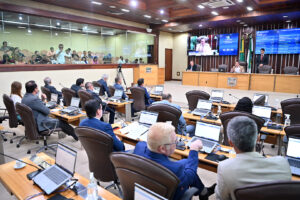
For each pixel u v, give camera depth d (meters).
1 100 6.08
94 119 2.05
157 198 0.91
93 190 1.30
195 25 10.10
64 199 1.29
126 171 1.25
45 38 8.98
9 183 1.47
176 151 2.06
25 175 1.56
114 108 5.19
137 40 11.44
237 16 8.32
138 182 1.22
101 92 5.98
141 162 1.17
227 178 1.17
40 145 3.66
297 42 9.12
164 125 1.37
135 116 5.66
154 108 2.91
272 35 9.62
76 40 10.09
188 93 4.29
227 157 1.92
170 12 9.07
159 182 1.15
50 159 1.81
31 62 7.47
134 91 5.00
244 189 0.96
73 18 7.77
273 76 8.37
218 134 2.20
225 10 8.01
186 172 1.47
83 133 1.83
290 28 9.20
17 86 4.02
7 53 7.26
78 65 8.02
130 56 11.43
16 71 6.34
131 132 2.51
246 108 2.61
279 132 2.62
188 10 8.65
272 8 7.62
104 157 1.87
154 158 1.32
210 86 9.98
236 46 10.68
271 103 6.57
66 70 7.67
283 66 9.77
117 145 1.97
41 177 1.46
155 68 10.79
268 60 9.84
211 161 1.86
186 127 3.12
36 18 7.33
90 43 10.50
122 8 7.62
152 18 9.43
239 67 9.38
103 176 1.98
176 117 2.81
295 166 1.69
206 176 2.71
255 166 1.14
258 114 3.17
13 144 3.70
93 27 9.20
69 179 1.42
